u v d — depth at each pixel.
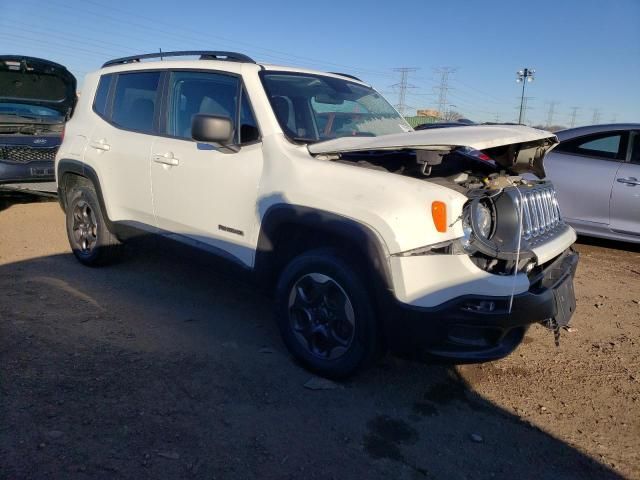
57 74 8.43
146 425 2.89
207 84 4.19
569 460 2.92
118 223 4.89
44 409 2.96
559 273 3.52
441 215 2.97
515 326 3.05
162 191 4.36
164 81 4.54
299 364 3.63
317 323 3.43
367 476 2.66
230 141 3.80
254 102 3.83
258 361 3.68
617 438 3.15
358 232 3.08
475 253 3.08
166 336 3.99
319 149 3.56
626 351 4.28
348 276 3.21
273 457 2.73
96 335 3.93
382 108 4.76
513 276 3.02
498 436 3.08
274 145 3.64
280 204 3.47
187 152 4.16
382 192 3.11
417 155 3.16
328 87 4.37
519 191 3.24
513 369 3.88
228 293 4.92
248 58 4.15
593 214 7.03
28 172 7.41
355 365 3.28
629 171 6.82
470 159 3.64
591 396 3.58
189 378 3.40
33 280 5.02
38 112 8.53
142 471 2.55
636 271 6.49
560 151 7.23
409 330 3.03
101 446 2.69
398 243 2.99
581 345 4.35
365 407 3.25
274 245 3.59
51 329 3.97
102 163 4.93
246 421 3.01
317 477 2.62
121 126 4.89
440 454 2.88
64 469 2.51
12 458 2.55
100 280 5.10
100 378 3.32
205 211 4.03
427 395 3.44
